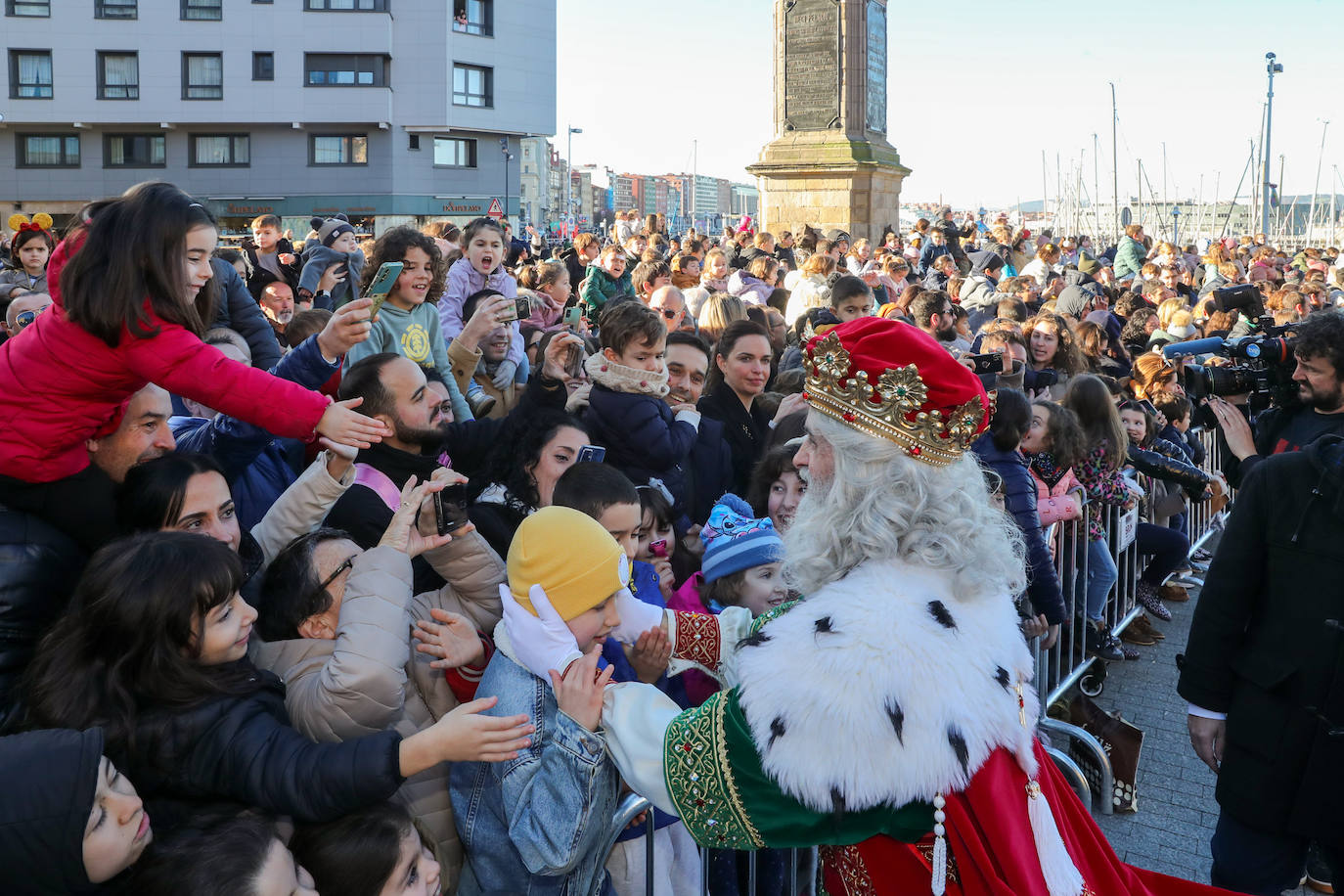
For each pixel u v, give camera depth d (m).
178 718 2.02
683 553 3.84
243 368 2.51
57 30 37.94
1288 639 2.74
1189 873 3.80
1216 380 4.16
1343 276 15.80
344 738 2.22
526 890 2.27
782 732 1.60
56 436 2.40
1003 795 1.62
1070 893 1.67
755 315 6.51
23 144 39.31
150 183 2.47
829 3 20.41
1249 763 2.80
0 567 2.31
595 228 48.94
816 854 2.70
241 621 2.14
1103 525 5.52
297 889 1.95
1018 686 1.73
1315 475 2.73
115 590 2.01
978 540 1.69
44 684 2.03
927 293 7.34
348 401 2.65
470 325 4.98
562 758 1.99
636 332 3.94
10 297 6.02
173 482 2.43
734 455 4.69
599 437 3.94
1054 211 58.22
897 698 1.56
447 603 2.69
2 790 1.69
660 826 2.62
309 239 8.56
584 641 2.18
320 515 2.77
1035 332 7.01
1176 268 14.87
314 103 38.69
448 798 2.43
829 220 20.62
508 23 41.12
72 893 1.75
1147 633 6.35
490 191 42.31
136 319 2.36
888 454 1.69
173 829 1.97
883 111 22.14
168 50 38.28
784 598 2.82
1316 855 3.72
